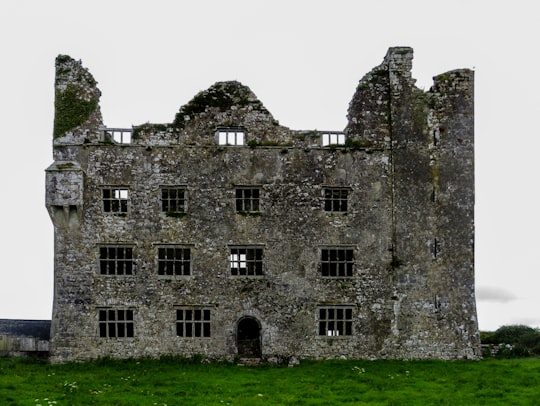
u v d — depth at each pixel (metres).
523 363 45.31
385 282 48.25
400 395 36.44
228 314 47.09
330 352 47.44
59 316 46.25
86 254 46.78
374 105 49.47
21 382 38.44
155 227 47.34
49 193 46.41
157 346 46.50
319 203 48.44
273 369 44.06
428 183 49.06
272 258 47.78
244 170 48.25
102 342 46.22
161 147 47.91
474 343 48.00
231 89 48.88
